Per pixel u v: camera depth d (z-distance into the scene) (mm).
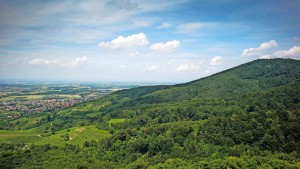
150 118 181625
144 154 136250
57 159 126500
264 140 118562
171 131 144875
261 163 105312
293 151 111188
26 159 127062
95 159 131875
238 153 114875
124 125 182375
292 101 152750
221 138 126875
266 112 137625
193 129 143375
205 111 173000
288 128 120250
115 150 145250
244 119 136875
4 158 125062
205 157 116750
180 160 114000
